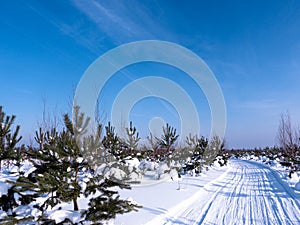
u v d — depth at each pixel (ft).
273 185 40.50
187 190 34.50
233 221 19.70
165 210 22.35
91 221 14.33
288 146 64.80
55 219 14.11
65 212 15.01
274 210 23.11
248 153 188.14
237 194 32.89
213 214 22.03
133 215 20.17
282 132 66.85
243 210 23.43
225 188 38.83
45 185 13.88
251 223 19.10
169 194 30.96
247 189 37.17
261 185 41.19
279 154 103.60
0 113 22.53
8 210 14.69
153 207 23.45
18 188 14.84
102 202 15.61
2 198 14.46
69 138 15.92
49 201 14.40
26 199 15.31
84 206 19.47
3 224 12.14
